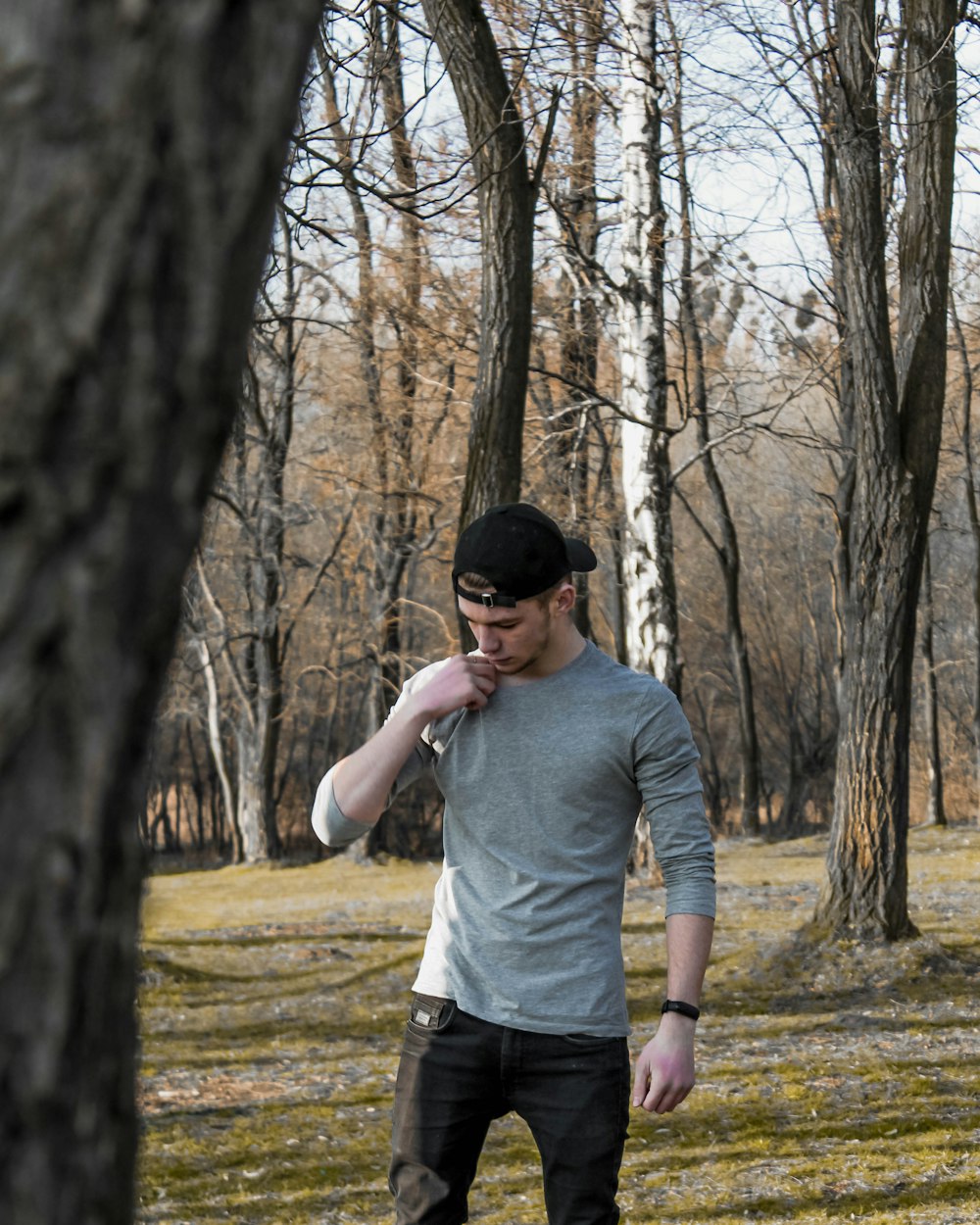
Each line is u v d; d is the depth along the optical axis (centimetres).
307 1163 534
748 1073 650
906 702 925
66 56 75
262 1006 905
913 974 854
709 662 3750
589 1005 263
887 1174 491
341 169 595
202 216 79
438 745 278
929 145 915
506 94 727
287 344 2077
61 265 75
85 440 76
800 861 1923
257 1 81
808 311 1622
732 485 3606
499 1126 577
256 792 2616
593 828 269
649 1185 493
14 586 75
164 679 84
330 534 2702
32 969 79
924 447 932
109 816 81
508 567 260
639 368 1525
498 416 757
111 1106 85
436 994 274
